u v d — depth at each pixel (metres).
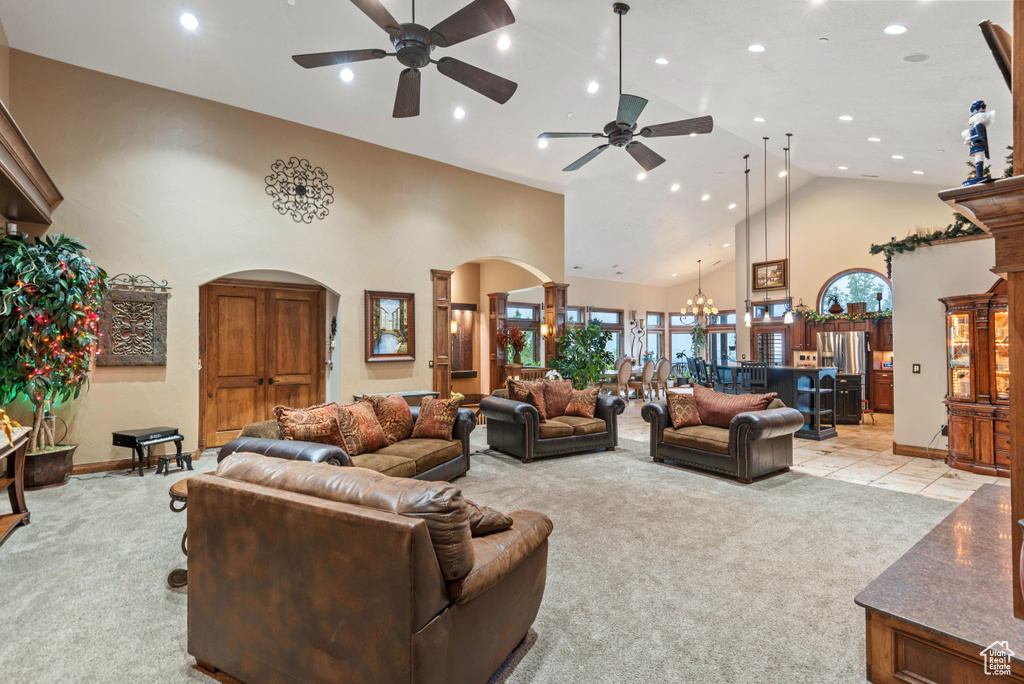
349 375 6.18
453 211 7.12
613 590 2.49
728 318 13.55
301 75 5.13
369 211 6.36
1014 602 1.43
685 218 10.40
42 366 3.93
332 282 6.04
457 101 5.86
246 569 1.73
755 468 4.39
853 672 1.86
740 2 3.30
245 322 6.19
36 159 3.67
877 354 9.23
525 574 1.94
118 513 3.62
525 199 7.93
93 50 4.54
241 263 5.45
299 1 4.27
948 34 3.20
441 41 3.04
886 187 9.20
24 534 3.22
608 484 4.38
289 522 1.62
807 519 3.50
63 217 4.58
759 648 2.01
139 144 4.93
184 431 5.17
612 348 13.50
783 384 6.86
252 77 5.08
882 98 4.49
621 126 4.07
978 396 4.75
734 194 9.87
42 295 3.92
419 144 6.55
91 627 2.17
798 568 2.74
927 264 5.36
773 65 4.25
